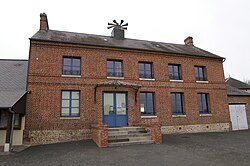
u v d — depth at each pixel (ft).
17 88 36.68
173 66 48.88
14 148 30.91
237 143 32.19
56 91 37.50
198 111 47.88
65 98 38.47
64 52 39.55
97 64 41.32
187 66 49.24
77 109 38.73
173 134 43.60
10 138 29.07
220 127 49.34
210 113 49.19
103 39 48.96
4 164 21.36
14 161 22.57
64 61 40.01
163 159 22.17
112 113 40.83
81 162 21.45
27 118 34.78
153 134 33.01
